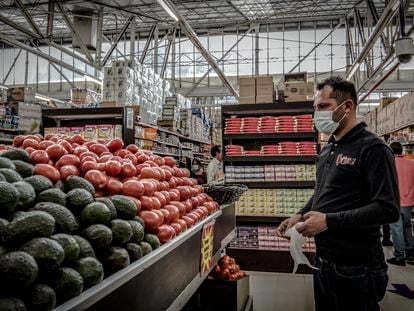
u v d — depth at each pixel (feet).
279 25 43.45
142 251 4.16
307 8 38.14
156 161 7.05
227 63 44.37
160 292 4.33
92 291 3.10
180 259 5.07
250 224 16.21
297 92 16.75
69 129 17.16
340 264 5.70
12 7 27.84
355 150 5.64
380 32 22.00
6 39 26.53
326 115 6.02
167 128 27.66
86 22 30.37
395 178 5.28
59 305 2.87
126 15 35.45
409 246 17.20
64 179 4.53
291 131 15.46
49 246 2.88
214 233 7.33
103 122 18.15
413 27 23.12
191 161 24.53
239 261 15.49
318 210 5.96
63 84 48.62
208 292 8.97
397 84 40.52
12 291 2.63
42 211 3.23
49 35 26.89
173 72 41.75
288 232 6.43
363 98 38.04
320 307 6.19
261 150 15.74
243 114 16.97
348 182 5.64
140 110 21.27
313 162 15.66
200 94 45.21
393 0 18.76
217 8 37.04
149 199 5.00
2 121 18.94
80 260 3.24
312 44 42.93
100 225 3.74
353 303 5.68
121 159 5.77
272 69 43.96
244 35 41.11
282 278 14.34
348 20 38.75
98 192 4.79
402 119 23.54
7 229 2.91
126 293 3.53
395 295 12.50
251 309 10.06
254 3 35.42
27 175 4.29
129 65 22.61
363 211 5.15
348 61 39.75
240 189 9.29
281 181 15.49
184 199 6.56
